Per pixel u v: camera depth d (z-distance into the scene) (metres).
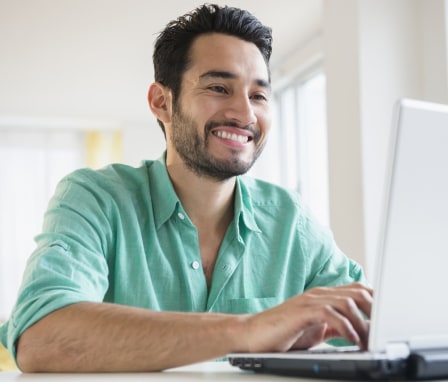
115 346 0.86
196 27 1.32
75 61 5.00
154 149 7.11
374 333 0.66
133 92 5.92
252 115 1.28
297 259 1.43
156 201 1.32
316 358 0.72
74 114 6.72
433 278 0.68
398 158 0.65
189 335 0.84
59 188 1.27
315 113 4.95
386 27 2.86
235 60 1.29
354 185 2.88
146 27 4.29
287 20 4.23
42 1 3.86
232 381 0.74
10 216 7.07
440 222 0.68
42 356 0.89
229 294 1.32
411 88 2.85
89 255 1.11
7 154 7.16
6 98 6.07
